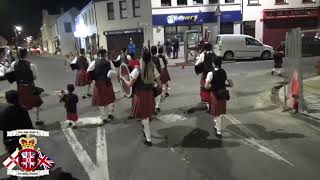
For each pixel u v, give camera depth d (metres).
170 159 5.98
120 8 30.17
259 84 13.27
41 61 34.50
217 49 23.67
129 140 7.07
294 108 8.75
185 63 21.59
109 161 5.98
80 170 5.64
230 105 9.83
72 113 8.02
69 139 7.26
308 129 7.37
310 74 14.34
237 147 6.46
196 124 8.02
